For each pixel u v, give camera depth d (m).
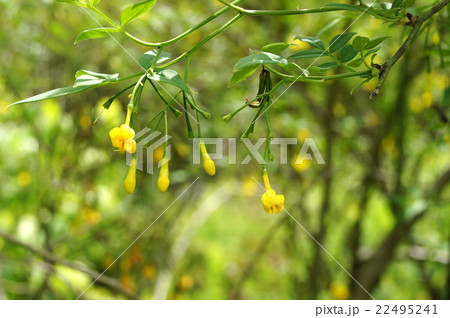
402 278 0.88
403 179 0.76
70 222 0.77
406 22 0.32
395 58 0.31
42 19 0.65
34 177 0.77
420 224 0.74
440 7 0.31
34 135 0.75
